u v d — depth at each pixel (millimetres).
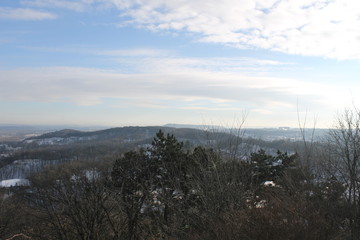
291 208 5734
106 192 8805
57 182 8812
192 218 8016
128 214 8477
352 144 8062
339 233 5523
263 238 4996
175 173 10086
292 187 8188
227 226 5855
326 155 8633
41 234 8922
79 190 8625
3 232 11172
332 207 7117
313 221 5324
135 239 8445
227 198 7715
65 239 8227
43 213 8789
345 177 8055
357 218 6680
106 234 8625
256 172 9914
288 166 10797
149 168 11008
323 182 8289
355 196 7324
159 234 8328
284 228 5055
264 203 6590
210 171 8273
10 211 12102
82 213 8422
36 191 8828
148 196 9078
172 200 8836
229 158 8938
